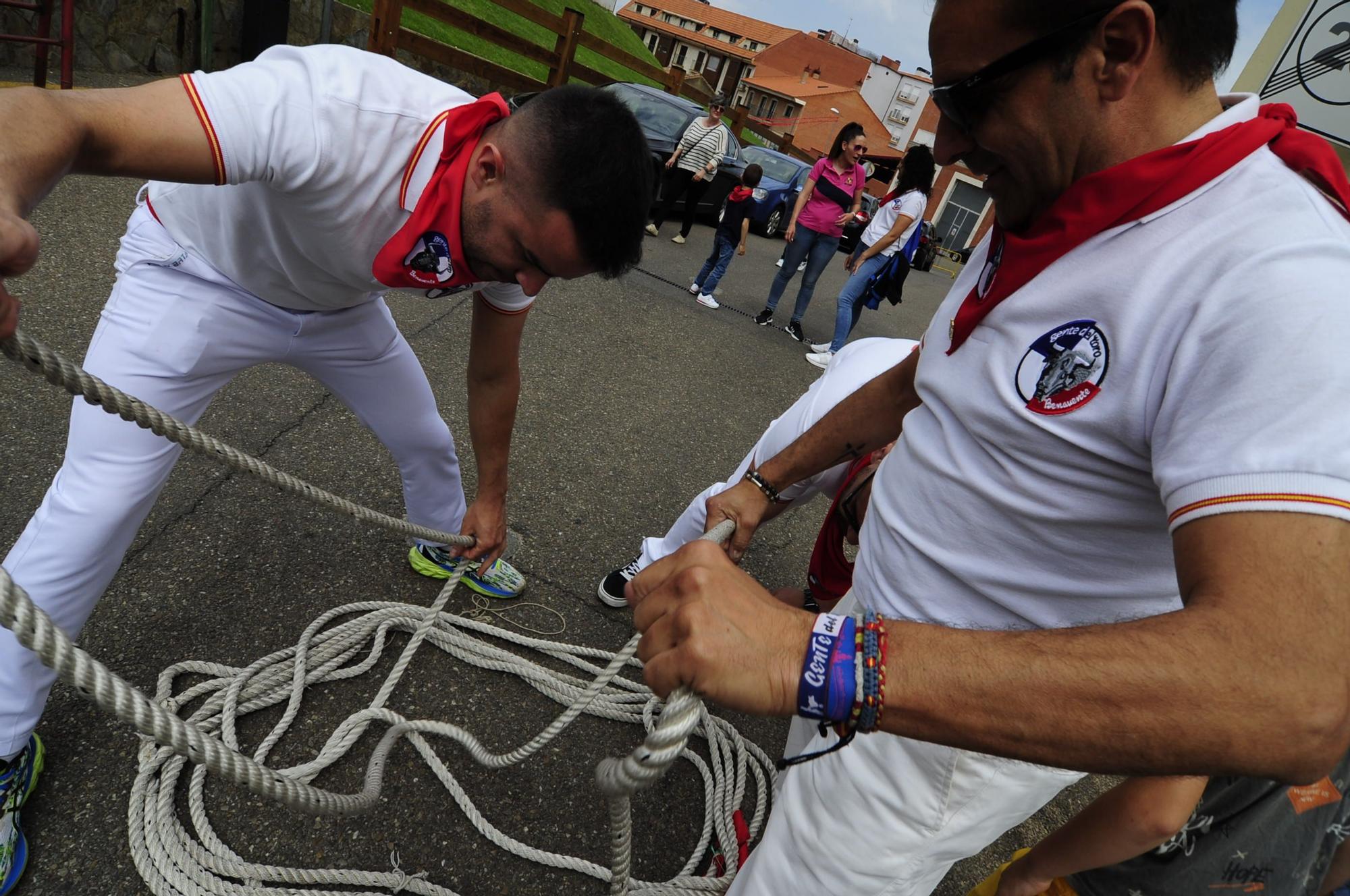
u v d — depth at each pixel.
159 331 1.65
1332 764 0.70
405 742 2.12
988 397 1.07
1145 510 0.96
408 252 1.57
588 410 4.18
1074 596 1.05
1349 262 0.79
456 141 1.47
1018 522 1.07
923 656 0.80
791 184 11.44
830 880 1.32
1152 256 0.91
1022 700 0.76
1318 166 0.88
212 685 2.05
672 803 2.19
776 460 1.73
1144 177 0.92
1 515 2.33
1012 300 1.06
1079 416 0.96
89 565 1.63
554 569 2.90
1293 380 0.73
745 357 5.75
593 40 8.97
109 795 1.79
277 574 2.49
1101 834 1.44
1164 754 0.72
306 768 1.93
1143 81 0.93
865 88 52.22
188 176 1.32
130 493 1.65
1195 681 0.69
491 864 1.89
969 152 1.12
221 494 2.72
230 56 6.93
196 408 1.79
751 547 3.48
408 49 7.12
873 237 6.08
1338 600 0.68
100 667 0.90
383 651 2.37
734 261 8.98
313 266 1.69
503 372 2.08
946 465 1.15
